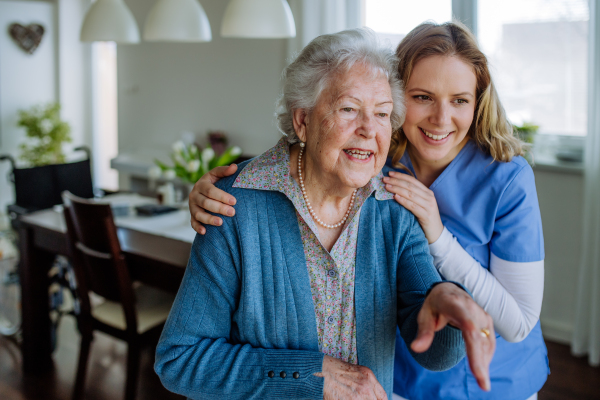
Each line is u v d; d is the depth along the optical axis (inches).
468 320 30.3
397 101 40.0
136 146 217.6
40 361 111.2
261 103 173.2
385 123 37.8
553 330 123.7
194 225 41.1
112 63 223.9
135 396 90.3
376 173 38.4
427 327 32.5
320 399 37.2
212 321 40.3
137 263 90.4
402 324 40.8
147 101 209.3
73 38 229.0
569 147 121.5
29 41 218.2
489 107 45.2
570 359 115.5
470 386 49.4
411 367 51.1
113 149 233.9
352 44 36.9
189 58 191.0
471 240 47.6
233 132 183.0
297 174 40.9
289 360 38.2
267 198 40.6
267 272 39.7
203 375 38.9
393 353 42.8
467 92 43.1
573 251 118.6
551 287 122.8
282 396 37.8
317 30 148.1
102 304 97.6
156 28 114.9
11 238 132.9
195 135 195.0
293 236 40.0
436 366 37.3
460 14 129.3
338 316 40.5
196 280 40.3
